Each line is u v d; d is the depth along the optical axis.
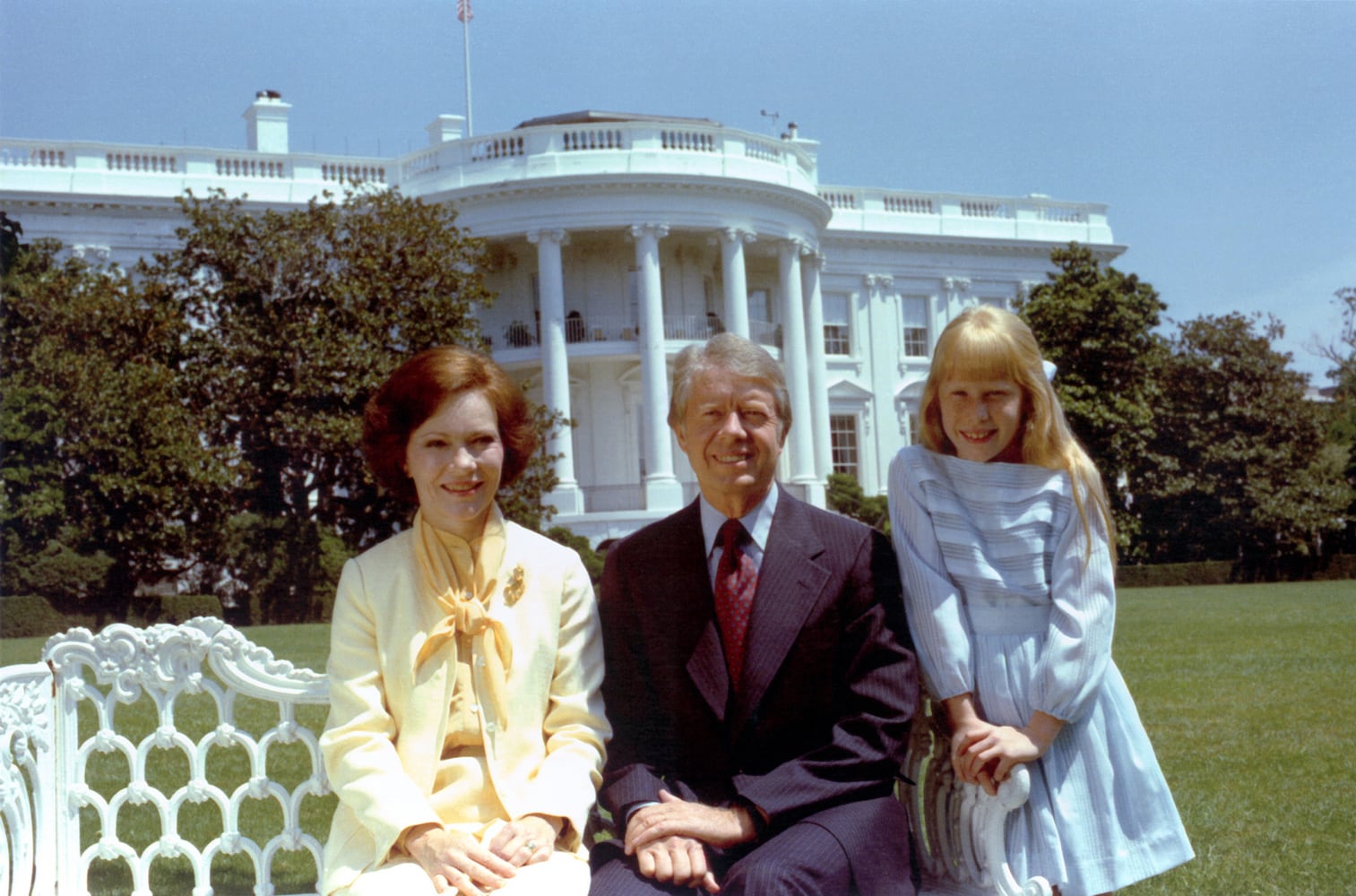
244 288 25.98
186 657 3.97
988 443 3.75
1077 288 37.31
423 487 3.58
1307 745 8.39
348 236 27.06
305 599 25.17
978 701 3.64
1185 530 38.19
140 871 3.99
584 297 36.69
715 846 3.44
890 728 3.51
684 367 3.77
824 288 42.69
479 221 34.56
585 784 3.47
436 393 3.56
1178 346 40.22
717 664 3.64
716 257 38.62
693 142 35.72
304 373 25.28
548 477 27.12
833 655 3.62
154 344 25.11
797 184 37.44
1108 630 3.57
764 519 3.77
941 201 45.16
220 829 6.49
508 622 3.59
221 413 25.33
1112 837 3.51
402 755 3.49
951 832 3.80
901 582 3.78
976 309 3.82
